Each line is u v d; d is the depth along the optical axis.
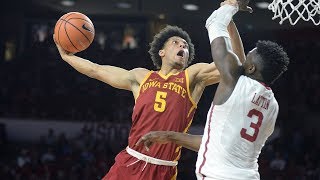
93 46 21.27
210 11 20.33
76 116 20.89
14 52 22.23
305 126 20.08
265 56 4.46
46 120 20.91
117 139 19.45
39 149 19.19
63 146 18.86
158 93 5.63
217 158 4.41
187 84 5.66
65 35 5.71
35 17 22.09
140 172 5.62
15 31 22.14
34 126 20.80
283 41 20.08
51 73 21.78
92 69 5.93
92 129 19.67
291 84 20.64
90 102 21.31
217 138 4.43
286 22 19.30
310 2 5.02
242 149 4.41
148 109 5.61
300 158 18.25
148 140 4.98
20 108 21.19
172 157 5.62
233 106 4.40
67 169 17.52
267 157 17.61
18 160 18.23
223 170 4.38
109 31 21.98
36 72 21.86
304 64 20.45
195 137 4.94
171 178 5.68
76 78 21.64
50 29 22.06
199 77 5.70
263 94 4.44
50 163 17.88
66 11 21.89
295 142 18.89
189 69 5.75
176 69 5.85
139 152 5.64
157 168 5.61
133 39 21.84
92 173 17.44
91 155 18.28
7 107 21.22
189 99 5.66
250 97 4.41
